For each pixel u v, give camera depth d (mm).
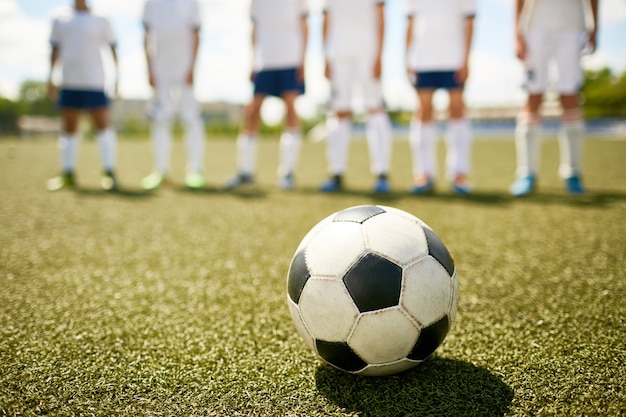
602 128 26766
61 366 1444
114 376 1386
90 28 4906
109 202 4379
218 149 14000
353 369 1307
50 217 3730
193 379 1366
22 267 2475
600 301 1911
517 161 8312
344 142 4965
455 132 4605
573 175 4496
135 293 2092
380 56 4656
